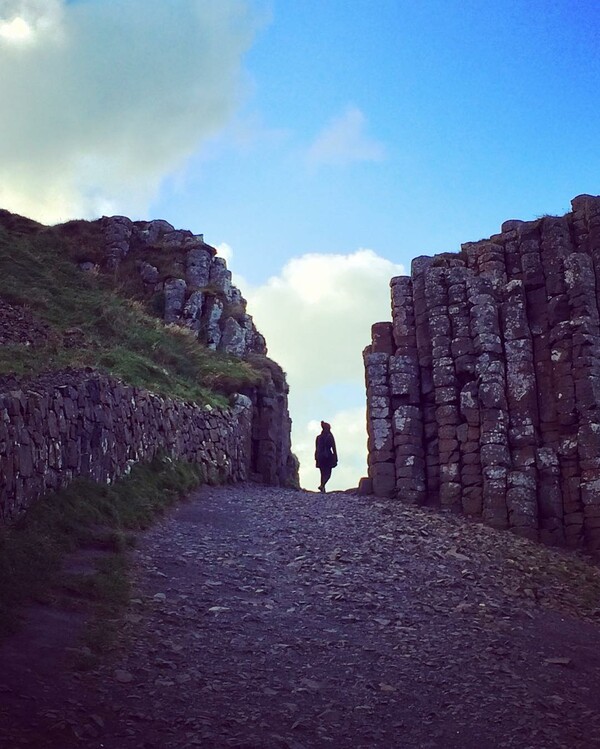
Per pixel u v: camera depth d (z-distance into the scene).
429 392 20.30
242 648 8.18
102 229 33.47
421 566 12.72
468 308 20.27
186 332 26.67
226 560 11.55
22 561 8.94
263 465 23.81
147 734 5.98
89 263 31.14
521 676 8.42
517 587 12.46
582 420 18.05
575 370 18.53
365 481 20.23
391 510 17.41
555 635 10.33
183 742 5.92
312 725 6.56
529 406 18.77
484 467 18.42
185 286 30.19
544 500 17.86
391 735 6.61
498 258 21.05
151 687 6.86
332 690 7.40
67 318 22.98
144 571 10.34
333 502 17.91
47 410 11.83
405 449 19.70
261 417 24.44
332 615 9.73
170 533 12.78
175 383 20.98
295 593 10.49
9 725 5.69
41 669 6.77
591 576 14.85
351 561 12.41
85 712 6.14
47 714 5.95
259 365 26.89
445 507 18.80
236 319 30.25
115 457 14.23
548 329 19.45
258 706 6.80
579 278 19.17
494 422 18.66
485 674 8.30
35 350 17.31
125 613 8.56
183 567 10.88
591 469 17.56
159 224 34.34
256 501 17.06
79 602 8.53
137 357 20.77
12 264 26.72
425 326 20.98
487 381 19.06
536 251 20.30
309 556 12.41
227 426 21.25
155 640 8.00
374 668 8.11
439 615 10.30
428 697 7.52
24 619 7.75
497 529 17.45
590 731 7.12
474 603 11.13
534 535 17.42
